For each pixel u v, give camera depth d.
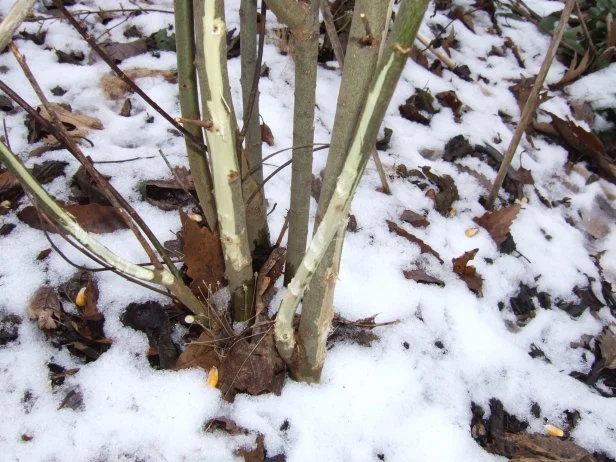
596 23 0.68
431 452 0.36
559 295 0.48
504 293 0.46
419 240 0.46
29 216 0.41
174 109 0.53
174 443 0.33
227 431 0.34
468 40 0.70
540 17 0.76
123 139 0.49
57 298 0.38
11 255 0.40
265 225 0.39
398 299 0.43
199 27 0.23
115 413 0.34
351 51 0.23
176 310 0.39
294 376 0.37
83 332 0.37
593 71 0.66
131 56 0.57
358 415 0.36
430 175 0.52
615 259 0.52
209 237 0.34
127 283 0.39
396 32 0.19
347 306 0.41
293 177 0.32
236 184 0.28
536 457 0.37
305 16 0.25
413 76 0.62
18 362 0.35
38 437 0.33
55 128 0.26
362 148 0.23
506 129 0.60
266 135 0.51
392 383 0.38
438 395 0.39
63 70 0.54
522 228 0.51
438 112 0.60
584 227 0.54
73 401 0.34
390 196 0.50
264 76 0.57
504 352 0.42
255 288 0.37
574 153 0.60
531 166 0.57
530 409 0.40
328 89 0.58
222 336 0.36
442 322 0.42
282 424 0.35
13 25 0.21
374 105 0.21
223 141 0.26
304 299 0.31
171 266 0.32
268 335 0.36
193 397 0.35
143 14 0.62
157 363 0.37
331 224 0.26
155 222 0.43
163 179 0.46
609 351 0.44
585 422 0.40
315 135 0.53
